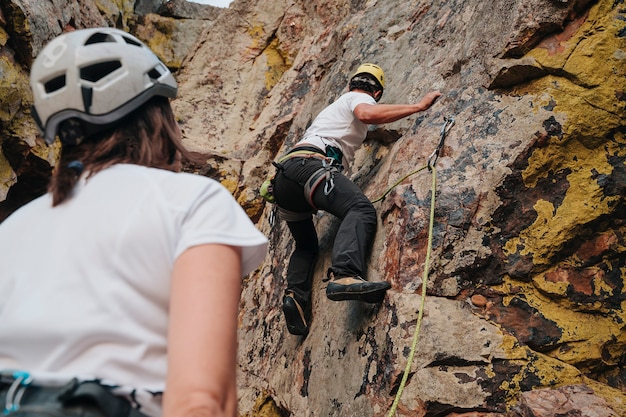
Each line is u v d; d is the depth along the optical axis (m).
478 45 4.04
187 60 7.92
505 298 3.26
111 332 1.03
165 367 1.06
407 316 3.24
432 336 3.13
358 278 3.46
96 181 1.20
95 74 1.30
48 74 1.27
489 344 3.12
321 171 3.87
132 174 1.20
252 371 4.86
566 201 3.35
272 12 7.92
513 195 3.40
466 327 3.17
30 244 1.15
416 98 4.41
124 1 8.49
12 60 5.55
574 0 3.57
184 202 1.13
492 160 3.49
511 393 3.02
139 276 1.08
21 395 0.99
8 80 5.31
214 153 6.63
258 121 7.18
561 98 3.49
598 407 2.90
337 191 3.81
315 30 7.50
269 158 6.59
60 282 1.07
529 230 3.34
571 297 3.25
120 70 1.27
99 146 1.26
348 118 4.14
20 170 5.71
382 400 3.19
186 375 0.97
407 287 3.36
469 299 3.29
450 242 3.36
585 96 3.45
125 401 1.02
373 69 4.39
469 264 3.31
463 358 3.09
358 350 3.54
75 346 1.03
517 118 3.55
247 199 6.43
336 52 6.30
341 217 3.80
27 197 6.02
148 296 1.08
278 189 4.10
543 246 3.29
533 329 3.19
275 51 7.80
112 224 1.11
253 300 5.38
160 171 1.20
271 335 4.82
